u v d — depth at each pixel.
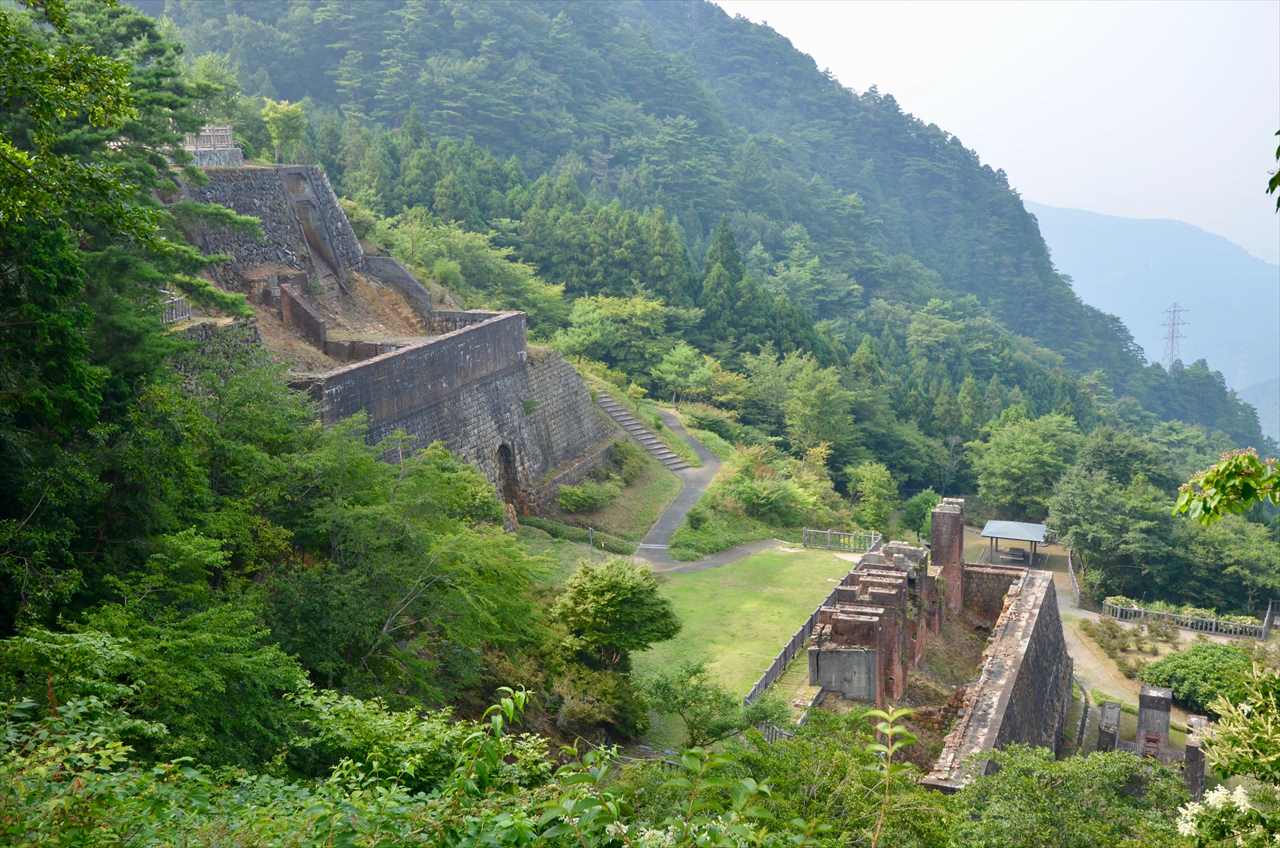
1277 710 13.94
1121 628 60.00
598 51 184.12
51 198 18.28
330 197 56.16
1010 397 115.44
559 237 91.00
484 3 165.75
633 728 30.58
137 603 19.52
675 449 67.31
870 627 34.50
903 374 121.00
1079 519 71.56
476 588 26.88
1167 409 188.38
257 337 39.84
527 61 158.75
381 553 25.67
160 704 17.23
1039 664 41.38
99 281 24.30
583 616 31.64
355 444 28.20
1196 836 13.38
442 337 47.03
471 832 9.89
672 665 36.72
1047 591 47.91
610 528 53.00
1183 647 57.84
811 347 95.38
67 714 12.82
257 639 20.36
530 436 54.44
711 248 99.38
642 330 83.81
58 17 18.69
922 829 16.55
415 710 18.64
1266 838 12.82
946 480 93.06
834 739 19.69
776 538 56.50
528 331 77.06
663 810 15.74
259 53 144.00
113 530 22.12
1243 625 61.25
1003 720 32.22
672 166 152.62
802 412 81.50
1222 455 13.06
